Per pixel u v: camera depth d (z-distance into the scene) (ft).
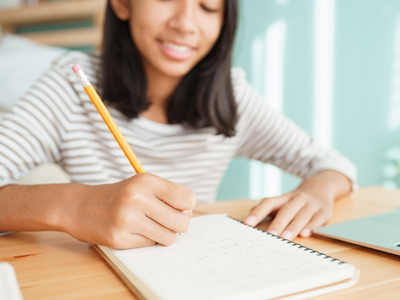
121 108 2.72
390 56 5.39
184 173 3.02
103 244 1.36
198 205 2.36
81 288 1.11
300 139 3.24
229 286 0.98
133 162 1.51
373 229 1.62
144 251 1.30
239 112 3.22
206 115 2.80
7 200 1.67
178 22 2.40
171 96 2.86
